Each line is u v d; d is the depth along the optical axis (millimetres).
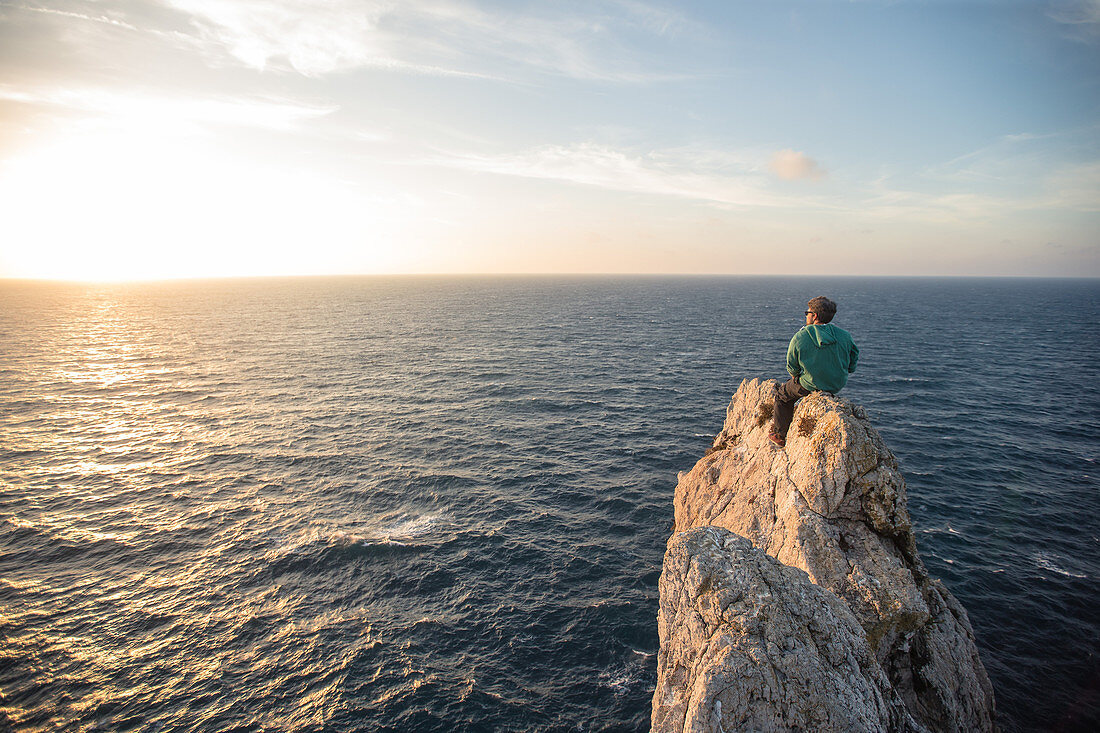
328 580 30188
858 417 9891
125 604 28250
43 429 54625
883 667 8281
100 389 70938
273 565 31422
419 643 25609
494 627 26656
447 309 194000
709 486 16172
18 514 37281
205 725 21359
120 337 120625
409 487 41156
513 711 22109
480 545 33438
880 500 9266
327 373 80062
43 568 31297
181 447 49438
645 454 47844
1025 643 25562
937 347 103812
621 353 97125
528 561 31906
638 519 36688
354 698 22578
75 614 27531
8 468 44844
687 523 17047
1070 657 24672
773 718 6082
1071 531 35031
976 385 72125
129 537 34375
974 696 8531
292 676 23703
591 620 27125
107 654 24922
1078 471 44031
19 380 76688
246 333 125812
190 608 27953
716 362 88438
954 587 29594
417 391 69188
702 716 6133
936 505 38344
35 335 125125
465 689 23094
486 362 88625
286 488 41094
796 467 10305
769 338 115812
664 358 92062
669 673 7520
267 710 22031
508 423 56031
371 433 52969
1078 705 22125
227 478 42875
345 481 42281
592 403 63469
